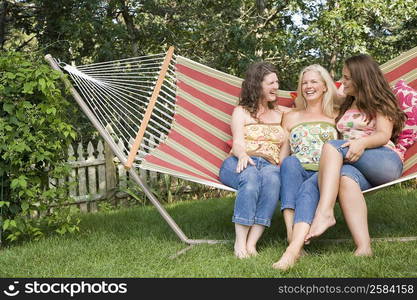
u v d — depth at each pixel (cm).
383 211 426
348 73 310
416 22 959
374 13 784
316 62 860
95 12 732
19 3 774
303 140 321
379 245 302
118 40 753
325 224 272
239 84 376
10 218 360
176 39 809
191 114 367
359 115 313
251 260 282
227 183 323
